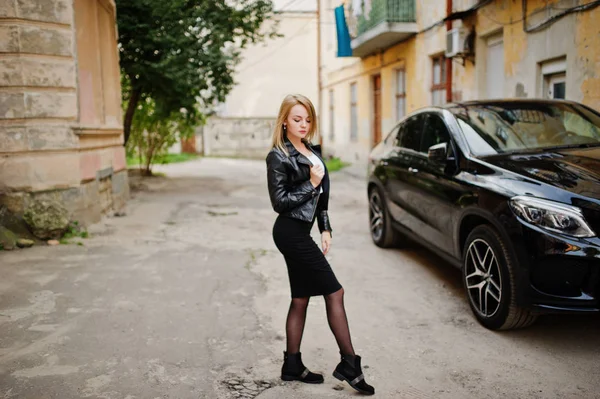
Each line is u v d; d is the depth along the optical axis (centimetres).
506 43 912
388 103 1527
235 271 558
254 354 360
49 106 681
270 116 2925
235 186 1383
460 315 434
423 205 528
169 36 1174
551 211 346
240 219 877
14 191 671
